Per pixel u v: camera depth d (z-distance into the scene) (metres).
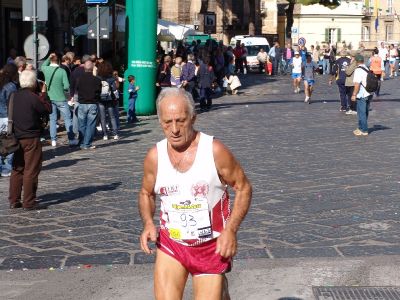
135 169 13.52
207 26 46.06
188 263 4.75
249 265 7.43
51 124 16.94
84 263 7.64
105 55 26.52
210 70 25.84
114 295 6.68
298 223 9.18
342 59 23.91
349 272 7.22
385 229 8.88
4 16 28.75
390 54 47.88
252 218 9.43
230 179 4.76
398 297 6.56
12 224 9.42
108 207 10.30
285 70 52.50
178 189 4.70
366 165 13.55
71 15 36.22
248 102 29.25
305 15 76.50
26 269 7.46
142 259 7.75
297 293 6.68
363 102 17.92
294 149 15.70
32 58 16.38
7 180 12.97
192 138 4.73
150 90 23.64
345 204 10.24
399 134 18.31
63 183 12.25
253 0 70.56
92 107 16.25
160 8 68.88
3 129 13.07
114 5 26.27
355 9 76.44
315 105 27.19
